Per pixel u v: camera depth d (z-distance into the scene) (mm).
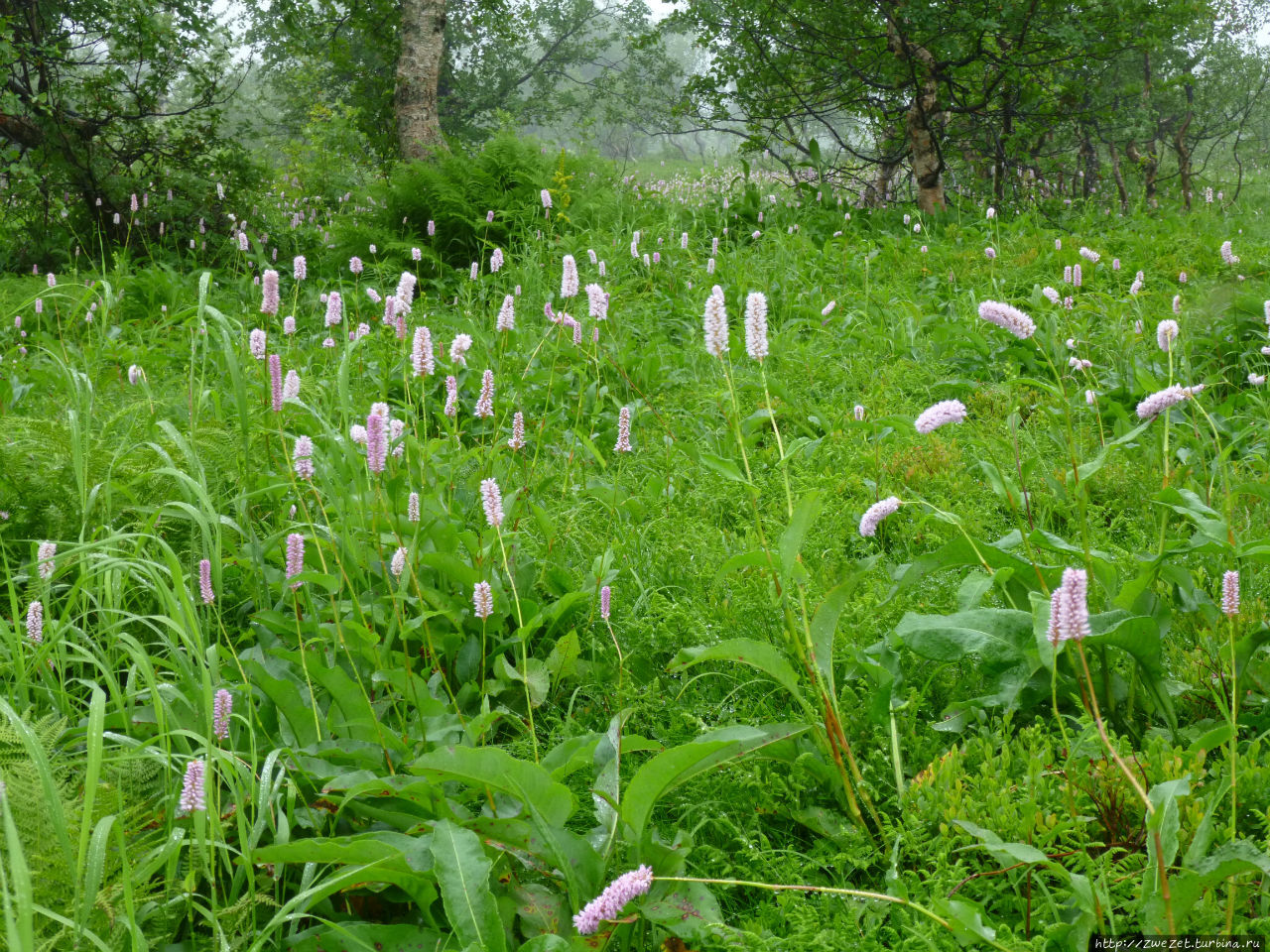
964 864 2098
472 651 3078
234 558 3250
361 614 2900
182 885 1976
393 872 1947
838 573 3459
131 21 11664
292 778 2240
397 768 2438
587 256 8820
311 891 1860
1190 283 8555
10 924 1386
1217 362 6098
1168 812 1815
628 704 2850
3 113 10945
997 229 10805
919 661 2828
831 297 8680
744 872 2193
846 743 2336
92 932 1740
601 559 3279
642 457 5117
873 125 14750
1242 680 2570
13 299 8617
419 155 14695
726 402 5480
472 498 3992
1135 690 2582
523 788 1986
